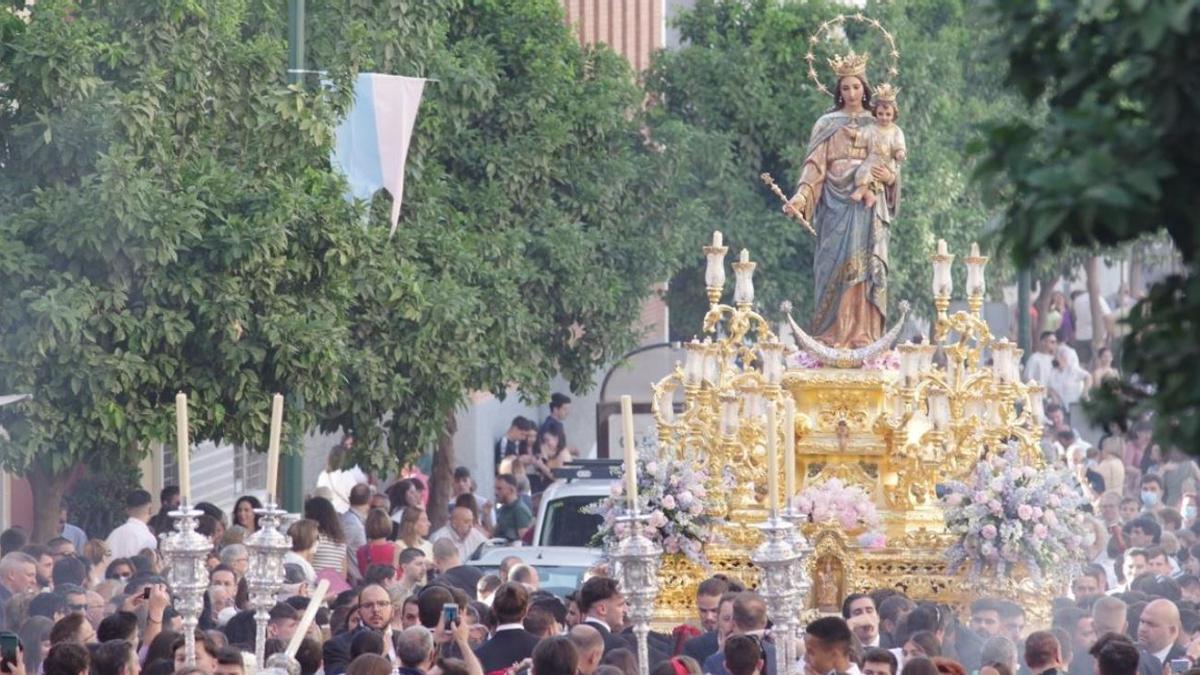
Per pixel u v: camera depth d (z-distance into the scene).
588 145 50.28
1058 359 62.19
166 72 34.75
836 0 59.34
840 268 32.19
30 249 33.00
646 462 31.09
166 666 21.31
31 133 33.09
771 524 21.19
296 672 20.30
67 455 33.34
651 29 74.94
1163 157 11.62
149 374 34.12
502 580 29.50
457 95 45.03
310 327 35.50
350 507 38.56
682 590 30.88
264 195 35.09
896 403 31.44
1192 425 11.57
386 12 42.81
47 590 27.05
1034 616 30.00
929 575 30.39
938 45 59.78
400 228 42.12
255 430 35.62
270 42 36.47
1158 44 11.49
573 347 50.47
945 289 31.47
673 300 57.94
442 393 40.72
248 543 21.28
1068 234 11.78
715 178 56.53
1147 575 28.67
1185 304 11.77
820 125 32.56
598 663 21.67
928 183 58.66
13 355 32.53
